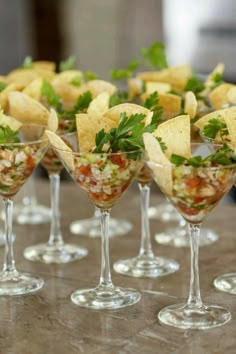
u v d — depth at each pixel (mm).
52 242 2459
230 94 2375
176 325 1853
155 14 5910
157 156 1768
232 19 5371
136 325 1872
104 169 1917
